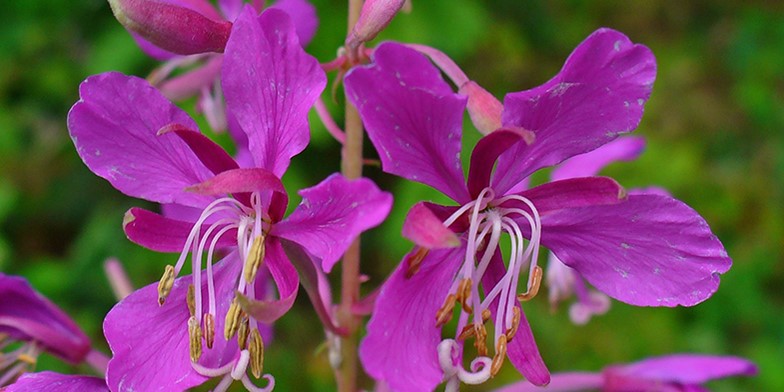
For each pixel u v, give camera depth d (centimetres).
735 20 52
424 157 15
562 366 33
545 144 16
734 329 38
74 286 33
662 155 39
